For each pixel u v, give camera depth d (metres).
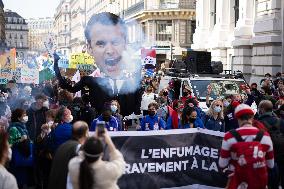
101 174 5.48
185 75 18.03
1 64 22.06
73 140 6.64
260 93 15.91
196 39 41.84
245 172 6.52
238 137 6.58
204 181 8.68
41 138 9.27
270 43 26.05
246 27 30.08
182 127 11.16
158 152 8.45
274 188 8.97
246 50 29.92
